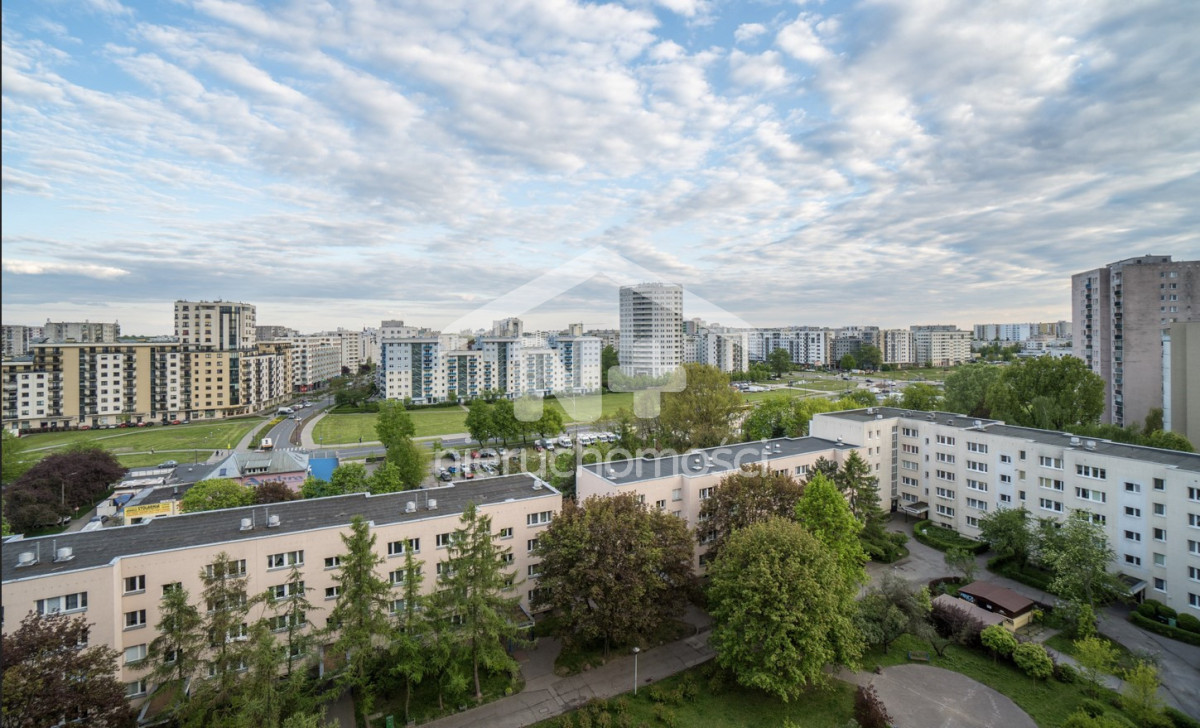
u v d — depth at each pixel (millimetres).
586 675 44875
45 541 41688
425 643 40094
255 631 33781
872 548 61344
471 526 41438
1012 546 59188
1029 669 43812
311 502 50719
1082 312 119062
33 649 31312
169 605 34031
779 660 39500
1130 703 38906
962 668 45656
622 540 45250
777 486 56312
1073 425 82250
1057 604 50594
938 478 74062
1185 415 83000
